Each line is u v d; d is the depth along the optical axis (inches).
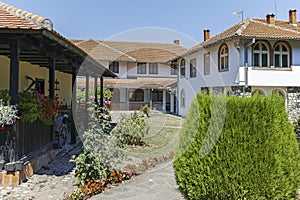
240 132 127.1
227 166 126.9
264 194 126.8
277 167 128.3
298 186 136.1
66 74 625.6
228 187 126.1
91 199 185.8
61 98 594.9
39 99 257.4
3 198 186.1
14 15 231.3
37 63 445.4
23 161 223.5
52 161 287.6
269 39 641.6
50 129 307.6
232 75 666.8
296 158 135.5
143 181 220.4
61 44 251.6
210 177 129.2
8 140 213.6
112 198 186.7
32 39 241.1
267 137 128.3
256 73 651.5
